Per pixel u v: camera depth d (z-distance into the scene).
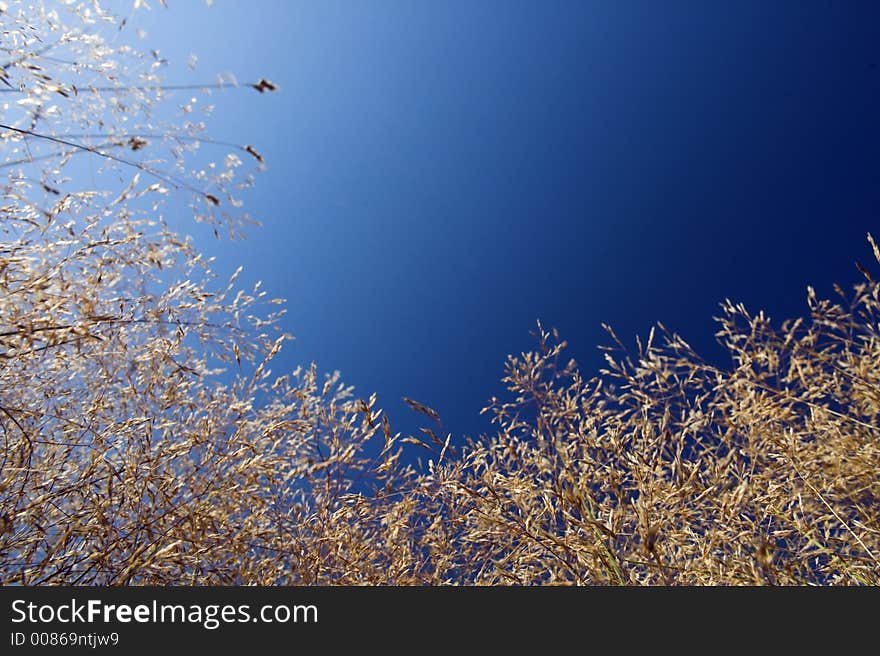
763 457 2.97
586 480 2.73
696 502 2.63
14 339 2.26
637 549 2.56
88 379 2.92
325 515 3.00
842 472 2.69
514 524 2.64
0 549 2.24
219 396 3.16
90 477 2.47
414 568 3.08
